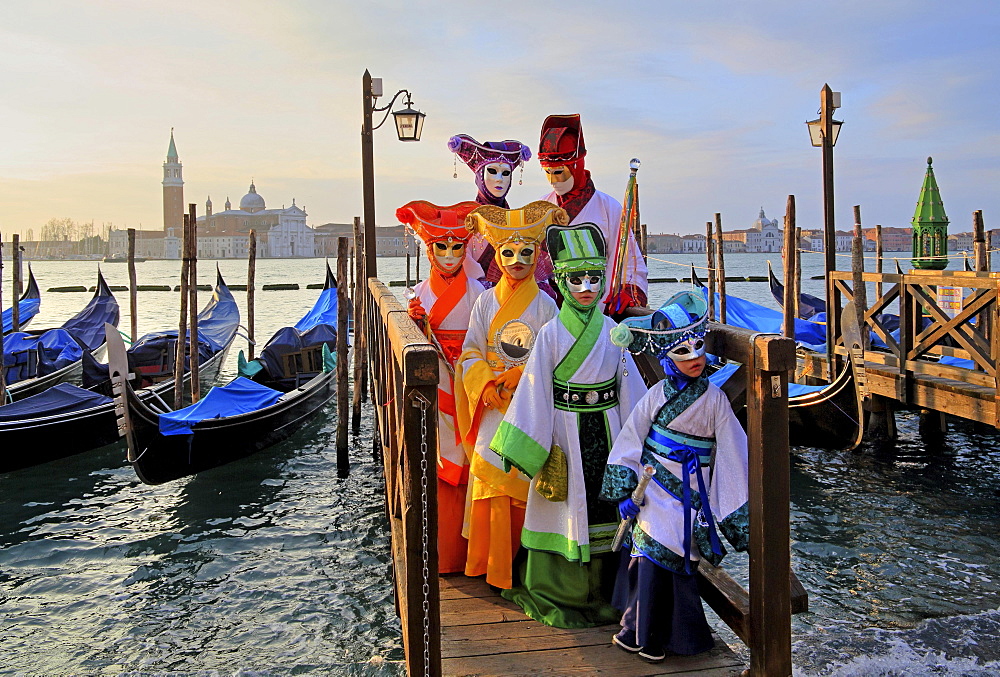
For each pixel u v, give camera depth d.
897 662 5.12
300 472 11.27
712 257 17.67
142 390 13.22
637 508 3.07
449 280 4.25
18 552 8.27
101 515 9.46
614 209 4.50
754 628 2.87
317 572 7.68
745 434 3.03
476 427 3.76
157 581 7.52
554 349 3.38
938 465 10.46
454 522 3.96
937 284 9.38
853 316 9.63
